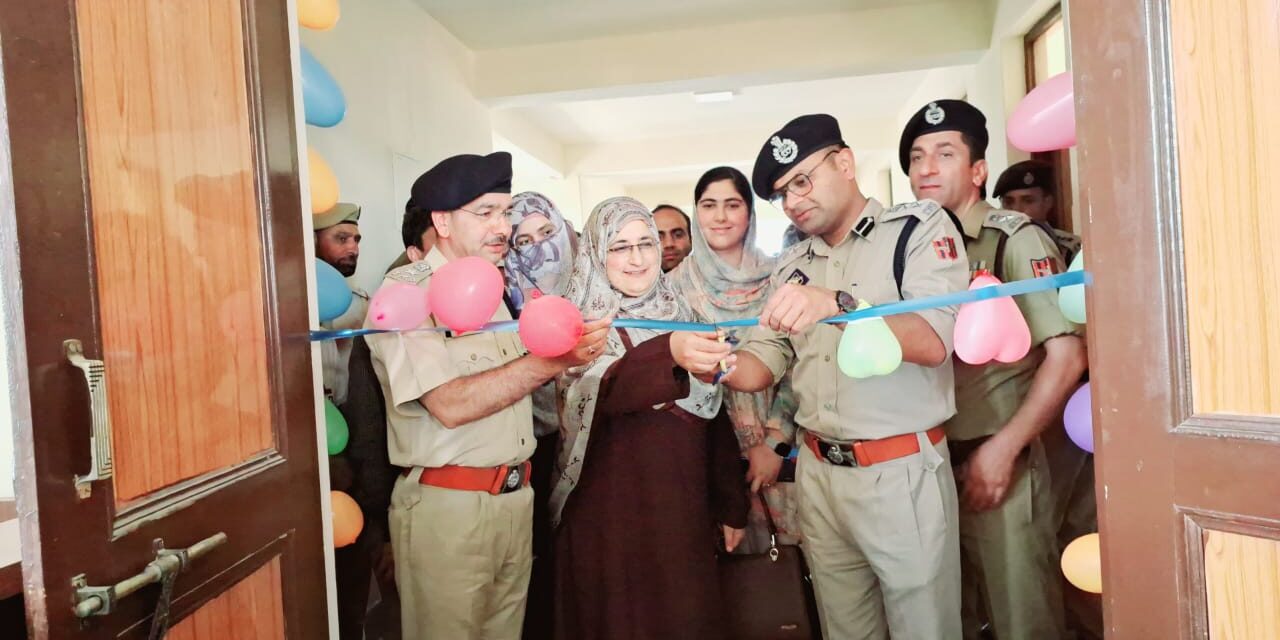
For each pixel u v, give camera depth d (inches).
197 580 38.0
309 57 65.4
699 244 79.7
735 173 78.9
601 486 72.3
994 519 71.9
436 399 62.2
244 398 43.5
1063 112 55.5
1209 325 34.9
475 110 128.6
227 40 43.3
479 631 64.6
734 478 75.1
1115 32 36.4
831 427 64.9
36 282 28.8
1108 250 37.4
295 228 49.4
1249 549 34.3
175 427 37.4
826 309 56.6
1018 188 90.2
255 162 45.4
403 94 103.8
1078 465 79.5
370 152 94.7
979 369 74.5
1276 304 33.1
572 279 76.3
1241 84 33.5
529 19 115.5
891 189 199.6
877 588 67.7
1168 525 36.3
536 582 78.4
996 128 115.4
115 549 32.4
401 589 65.6
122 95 34.4
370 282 93.5
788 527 78.5
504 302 76.2
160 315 36.7
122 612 33.2
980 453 72.1
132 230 34.8
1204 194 34.7
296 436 48.3
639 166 193.6
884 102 163.6
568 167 196.5
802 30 120.0
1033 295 70.3
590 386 72.5
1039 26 106.0
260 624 44.0
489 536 64.1
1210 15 34.1
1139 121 36.0
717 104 160.6
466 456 63.7
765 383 74.0
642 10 113.8
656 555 70.9
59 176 30.3
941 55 118.2
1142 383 36.7
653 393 69.7
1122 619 38.0
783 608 72.4
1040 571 72.8
